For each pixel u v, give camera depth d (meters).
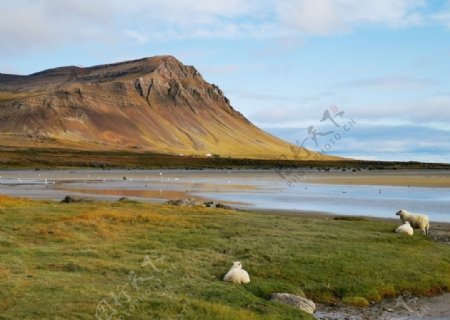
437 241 39.00
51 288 20.27
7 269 22.83
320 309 23.34
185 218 40.09
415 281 27.03
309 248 30.95
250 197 81.81
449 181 123.88
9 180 127.25
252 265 27.09
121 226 35.31
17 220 35.56
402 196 82.31
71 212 40.31
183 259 26.97
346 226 40.16
